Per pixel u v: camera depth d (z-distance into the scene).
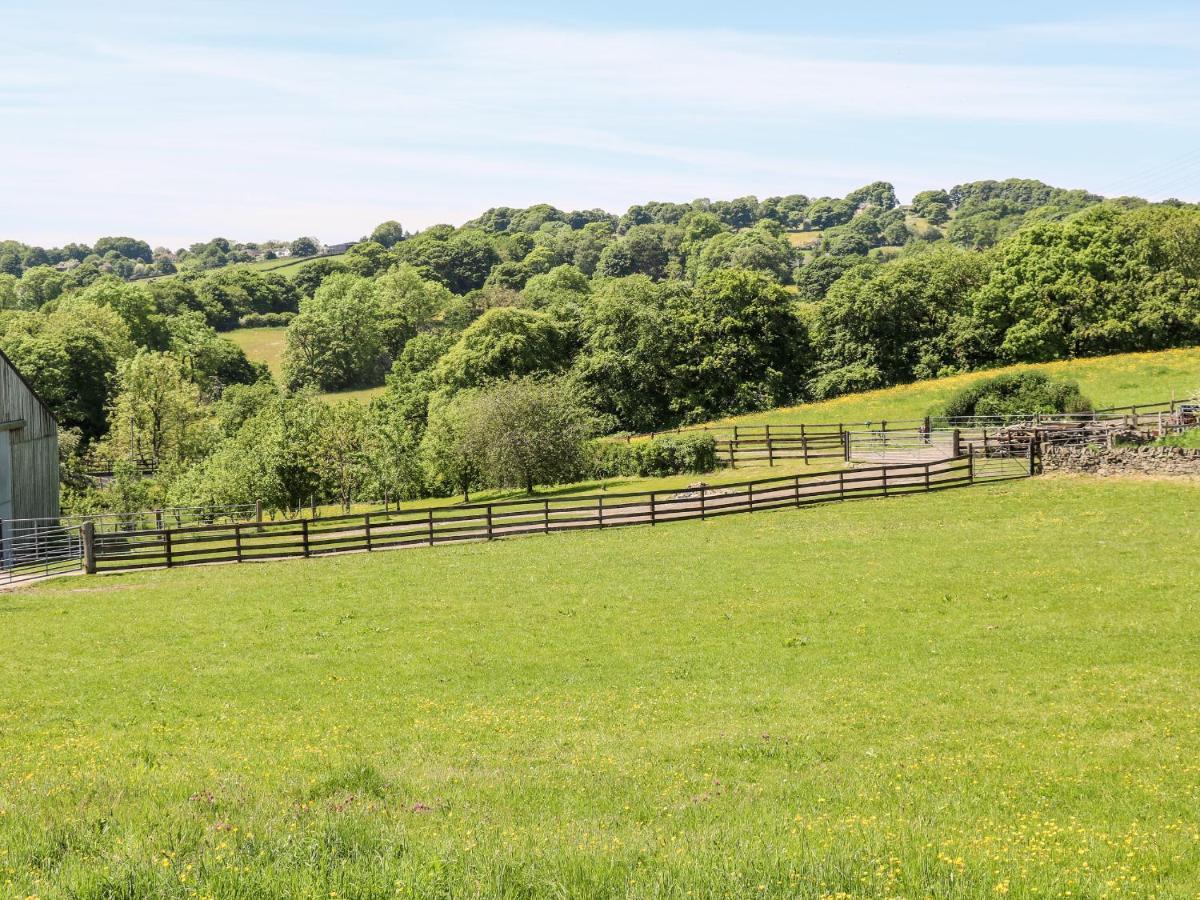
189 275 174.88
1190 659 23.25
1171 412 54.88
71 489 65.25
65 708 21.89
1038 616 27.30
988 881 9.66
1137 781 15.53
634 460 61.75
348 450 62.25
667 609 29.64
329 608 31.33
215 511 58.72
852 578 32.31
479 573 35.81
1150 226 92.00
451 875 9.49
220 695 22.84
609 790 15.02
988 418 59.75
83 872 9.42
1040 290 88.88
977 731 18.80
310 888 8.99
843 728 19.17
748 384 93.81
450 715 20.77
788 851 10.59
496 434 60.34
